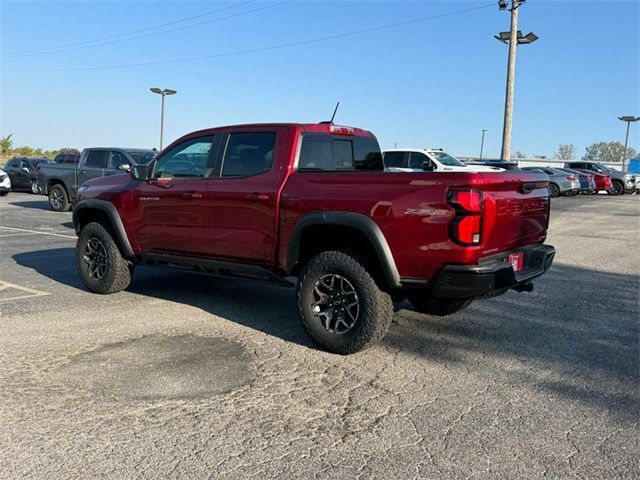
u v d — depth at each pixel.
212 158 5.81
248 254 5.51
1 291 7.15
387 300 4.78
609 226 15.56
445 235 4.32
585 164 33.38
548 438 3.51
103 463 3.17
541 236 5.44
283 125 5.41
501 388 4.27
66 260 9.50
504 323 5.99
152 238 6.32
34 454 3.25
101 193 6.79
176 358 4.80
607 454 3.33
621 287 7.82
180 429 3.57
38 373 4.43
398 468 3.16
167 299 6.81
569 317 6.24
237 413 3.81
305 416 3.78
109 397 4.02
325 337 4.95
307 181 5.06
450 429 3.62
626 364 4.80
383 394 4.14
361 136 6.24
